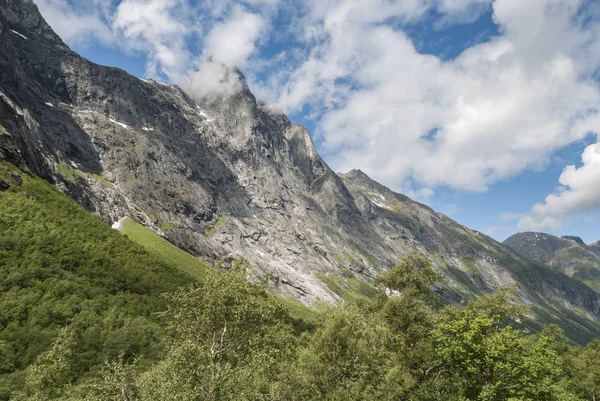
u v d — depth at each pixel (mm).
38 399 37469
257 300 32906
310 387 38156
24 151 160250
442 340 32812
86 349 71062
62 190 177875
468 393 30750
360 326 45500
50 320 76125
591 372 63688
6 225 100188
